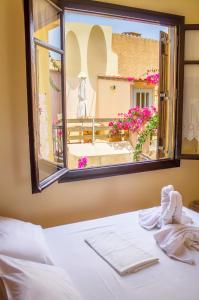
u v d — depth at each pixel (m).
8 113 2.08
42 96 2.09
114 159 3.27
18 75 2.08
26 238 1.64
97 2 2.38
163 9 2.71
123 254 1.71
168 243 1.77
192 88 2.97
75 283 1.46
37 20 1.91
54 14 2.18
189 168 3.16
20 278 1.16
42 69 2.08
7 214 2.18
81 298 1.29
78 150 3.35
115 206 2.77
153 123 3.38
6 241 1.55
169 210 1.94
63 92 2.38
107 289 1.42
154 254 1.74
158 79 3.19
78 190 2.54
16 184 2.19
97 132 3.64
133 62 4.08
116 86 4.17
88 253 1.77
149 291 1.40
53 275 1.32
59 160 2.40
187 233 1.82
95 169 2.60
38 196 2.32
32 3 1.75
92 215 2.65
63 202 2.47
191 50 2.91
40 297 1.09
